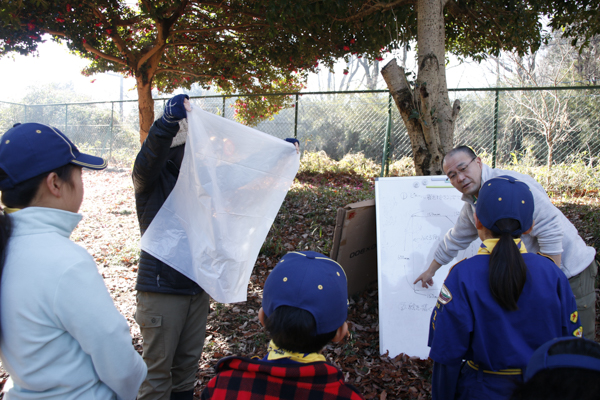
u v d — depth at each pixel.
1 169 1.22
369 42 7.28
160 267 2.14
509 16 5.80
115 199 8.56
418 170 4.29
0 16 6.59
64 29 7.98
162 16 8.20
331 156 14.12
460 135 11.38
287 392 1.16
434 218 3.44
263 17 7.46
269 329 1.21
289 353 1.22
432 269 2.80
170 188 2.31
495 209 1.56
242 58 9.88
